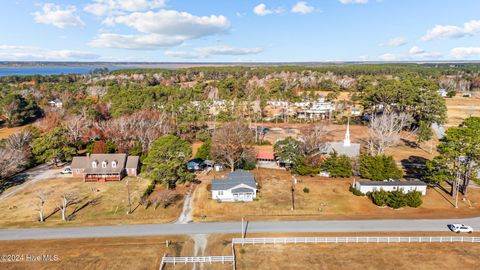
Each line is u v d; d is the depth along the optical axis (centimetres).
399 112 9206
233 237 3841
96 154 6225
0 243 3716
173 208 4656
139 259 3391
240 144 6444
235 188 4928
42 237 3853
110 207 4706
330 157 6175
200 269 3225
